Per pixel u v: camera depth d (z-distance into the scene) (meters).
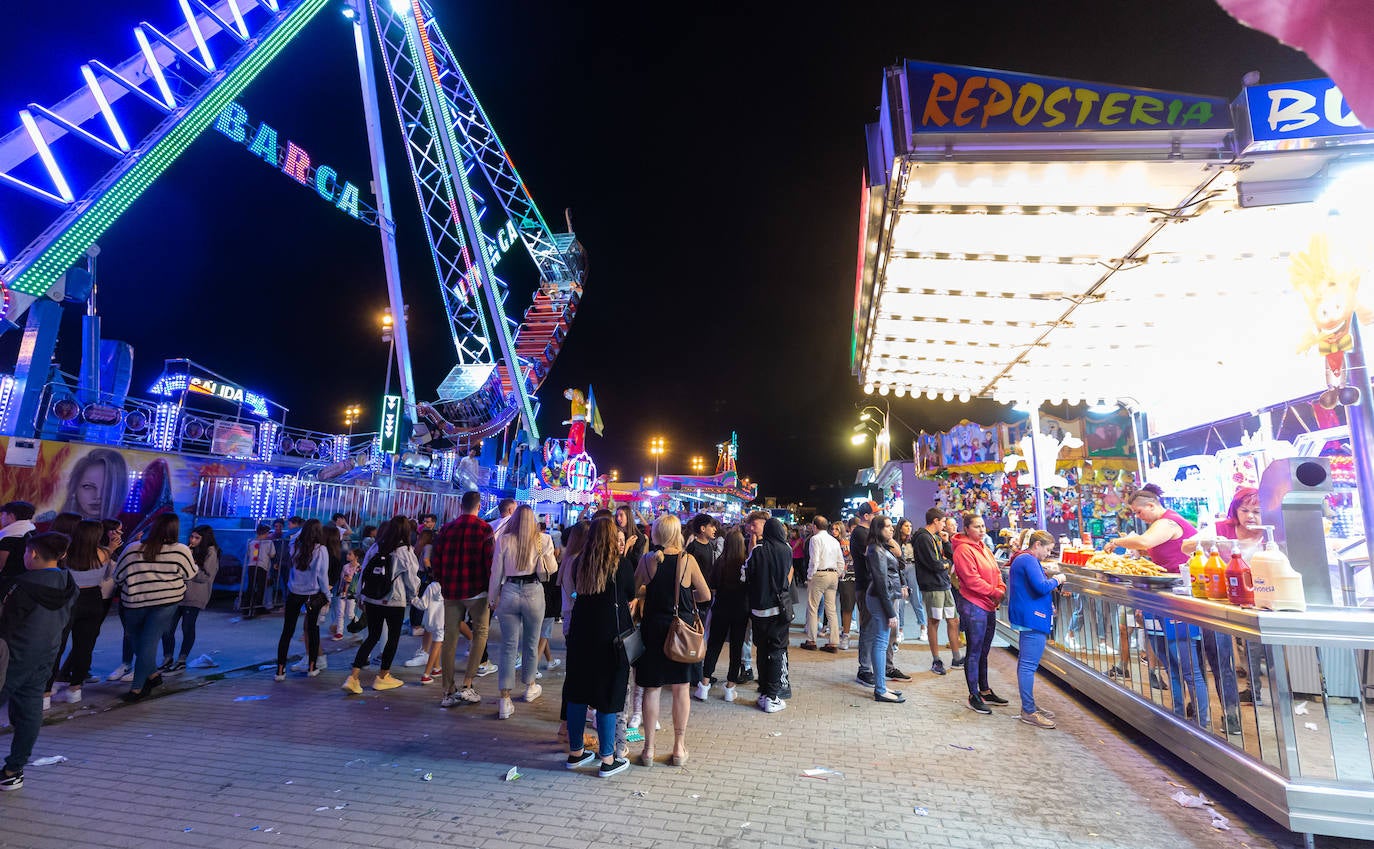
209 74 17.66
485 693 6.79
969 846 3.50
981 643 6.30
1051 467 10.81
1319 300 3.93
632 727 5.47
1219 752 4.04
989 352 8.34
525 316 37.16
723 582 7.09
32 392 12.19
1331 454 7.11
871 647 6.89
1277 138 3.65
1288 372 7.30
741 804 4.02
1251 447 8.20
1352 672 3.44
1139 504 5.83
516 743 5.16
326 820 3.72
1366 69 1.68
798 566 16.41
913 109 3.78
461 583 6.25
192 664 7.78
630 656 4.61
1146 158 3.81
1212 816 3.89
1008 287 6.17
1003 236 5.05
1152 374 9.28
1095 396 10.62
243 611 12.03
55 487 11.35
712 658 7.05
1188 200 4.35
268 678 7.28
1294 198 4.05
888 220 4.72
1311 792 3.40
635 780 4.41
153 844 3.42
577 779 4.42
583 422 31.86
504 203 36.72
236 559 13.52
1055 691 7.05
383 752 4.89
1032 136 3.74
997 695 6.64
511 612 5.95
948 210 4.58
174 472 13.27
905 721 5.90
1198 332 7.43
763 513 9.38
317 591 7.43
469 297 35.59
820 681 7.57
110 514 12.13
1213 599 4.32
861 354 8.25
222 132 21.67
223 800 3.99
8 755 4.28
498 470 28.33
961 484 16.48
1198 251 5.26
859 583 7.58
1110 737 5.44
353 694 6.58
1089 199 4.40
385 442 22.89
